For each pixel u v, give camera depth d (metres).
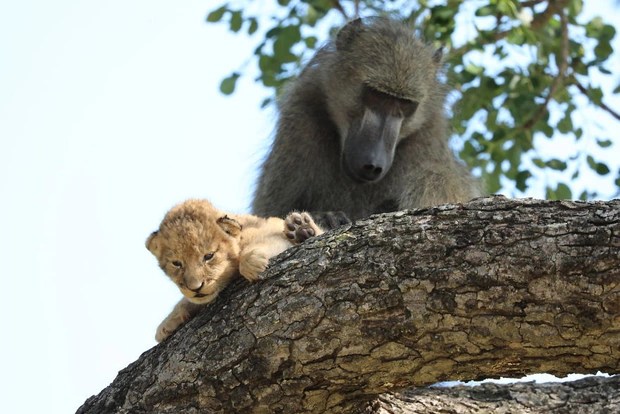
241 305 9.75
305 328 9.31
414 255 9.08
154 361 10.20
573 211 8.83
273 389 9.53
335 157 16.70
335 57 16.72
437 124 16.53
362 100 16.09
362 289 9.15
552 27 20.53
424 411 10.84
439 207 9.35
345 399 9.70
